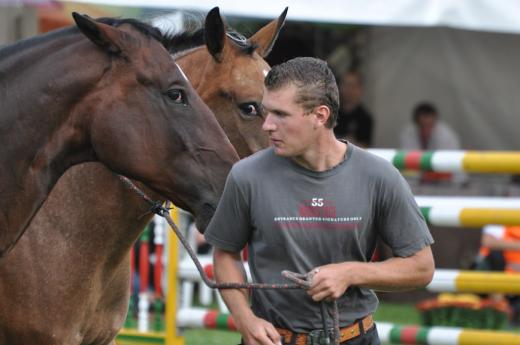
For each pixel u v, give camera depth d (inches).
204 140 306.0
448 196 746.2
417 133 853.2
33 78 300.7
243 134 380.2
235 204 278.1
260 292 282.7
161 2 577.6
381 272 269.4
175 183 304.2
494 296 668.1
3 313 327.9
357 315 279.6
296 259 273.6
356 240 273.4
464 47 893.8
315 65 269.0
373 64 901.8
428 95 901.2
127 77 298.8
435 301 609.6
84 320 339.6
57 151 300.2
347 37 895.7
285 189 273.3
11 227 299.1
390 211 275.7
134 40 301.6
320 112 267.6
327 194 272.1
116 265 344.2
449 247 727.1
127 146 297.4
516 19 619.8
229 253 285.3
